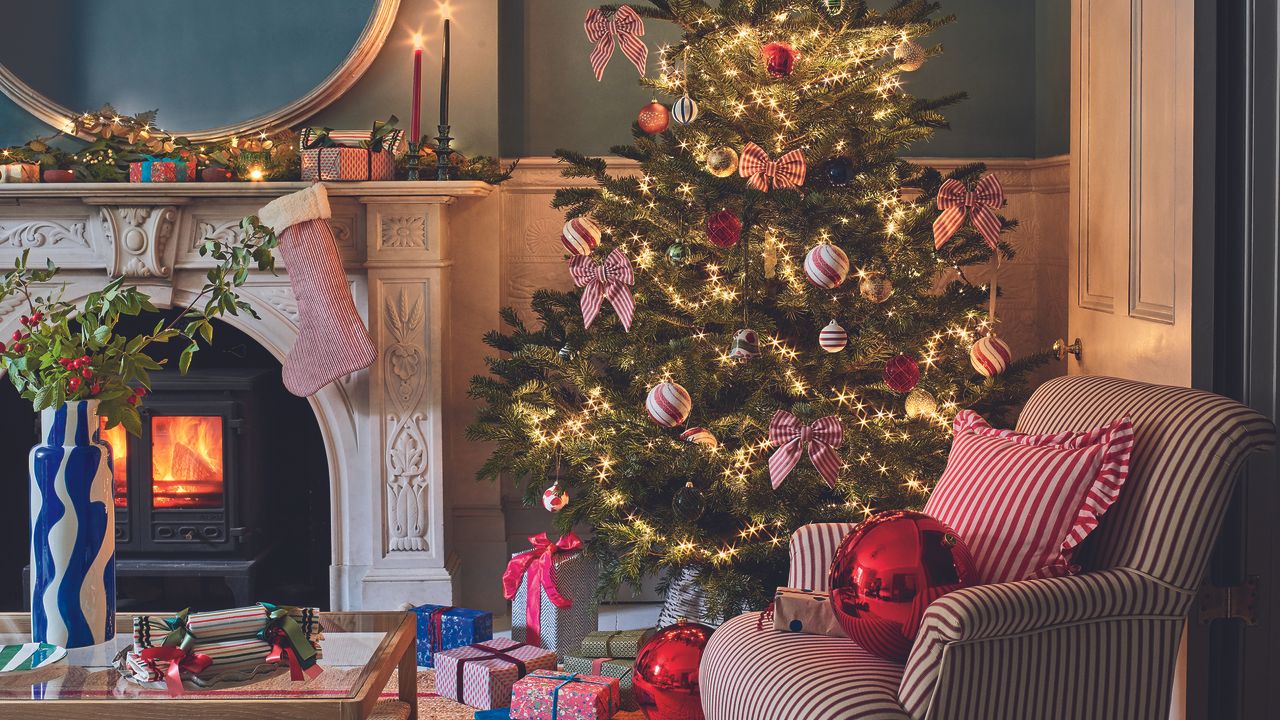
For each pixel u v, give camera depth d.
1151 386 1.94
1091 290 2.64
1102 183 2.56
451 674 2.67
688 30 2.76
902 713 1.57
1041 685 1.62
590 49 3.57
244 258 2.19
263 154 3.21
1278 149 1.85
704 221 2.75
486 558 3.50
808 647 1.85
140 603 3.48
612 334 2.79
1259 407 1.88
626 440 2.69
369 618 2.16
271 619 1.86
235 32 3.42
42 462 1.94
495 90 3.38
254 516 3.32
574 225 2.59
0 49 3.38
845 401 2.67
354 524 3.32
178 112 3.43
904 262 2.61
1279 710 1.90
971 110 3.65
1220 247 1.90
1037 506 1.79
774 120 2.69
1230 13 1.88
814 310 2.62
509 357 3.47
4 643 2.00
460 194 3.16
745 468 2.62
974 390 2.73
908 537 1.75
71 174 3.15
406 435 3.24
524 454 2.93
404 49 3.40
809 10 2.69
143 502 3.26
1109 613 1.67
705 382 2.57
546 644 2.86
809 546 2.08
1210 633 1.91
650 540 2.70
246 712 1.74
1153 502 1.74
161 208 3.14
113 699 1.75
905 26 2.76
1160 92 2.21
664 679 2.20
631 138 3.58
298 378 3.13
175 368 3.48
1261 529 1.88
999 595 1.58
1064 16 3.39
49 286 3.23
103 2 3.41
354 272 3.25
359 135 3.40
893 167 2.63
